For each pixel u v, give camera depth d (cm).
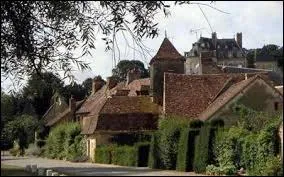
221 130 3416
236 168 3262
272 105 3769
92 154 5291
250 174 2997
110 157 4772
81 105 7662
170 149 3759
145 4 1047
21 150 6888
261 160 3025
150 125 5144
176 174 3148
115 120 5191
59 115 7862
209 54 5909
